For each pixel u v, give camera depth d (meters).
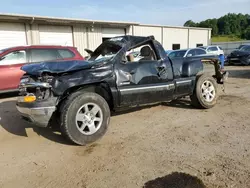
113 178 2.68
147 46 4.63
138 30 21.09
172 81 4.80
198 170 2.78
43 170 2.94
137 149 3.41
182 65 5.04
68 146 3.62
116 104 4.10
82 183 2.62
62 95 3.58
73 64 3.76
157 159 3.08
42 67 3.65
